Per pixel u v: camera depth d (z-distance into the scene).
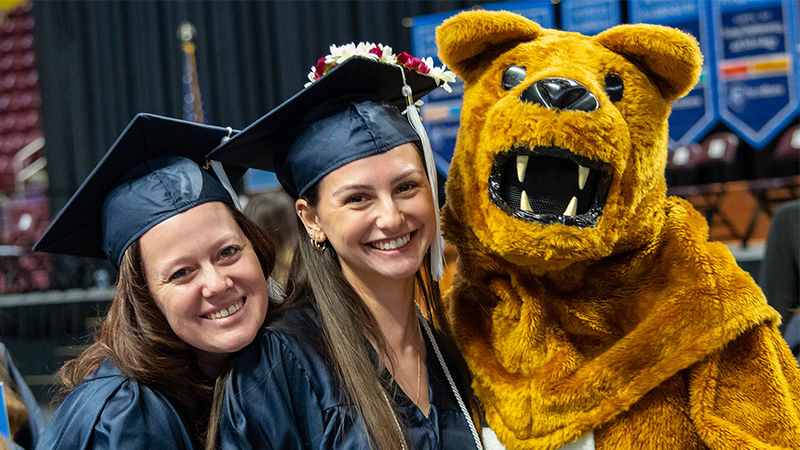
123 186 1.42
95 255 1.67
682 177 6.09
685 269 1.41
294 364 1.41
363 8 7.77
